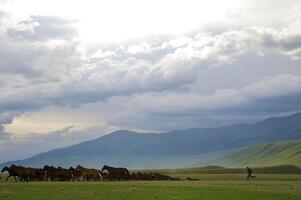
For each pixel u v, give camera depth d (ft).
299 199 180.86
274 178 438.81
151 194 188.03
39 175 290.15
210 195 188.24
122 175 338.75
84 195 180.45
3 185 223.92
